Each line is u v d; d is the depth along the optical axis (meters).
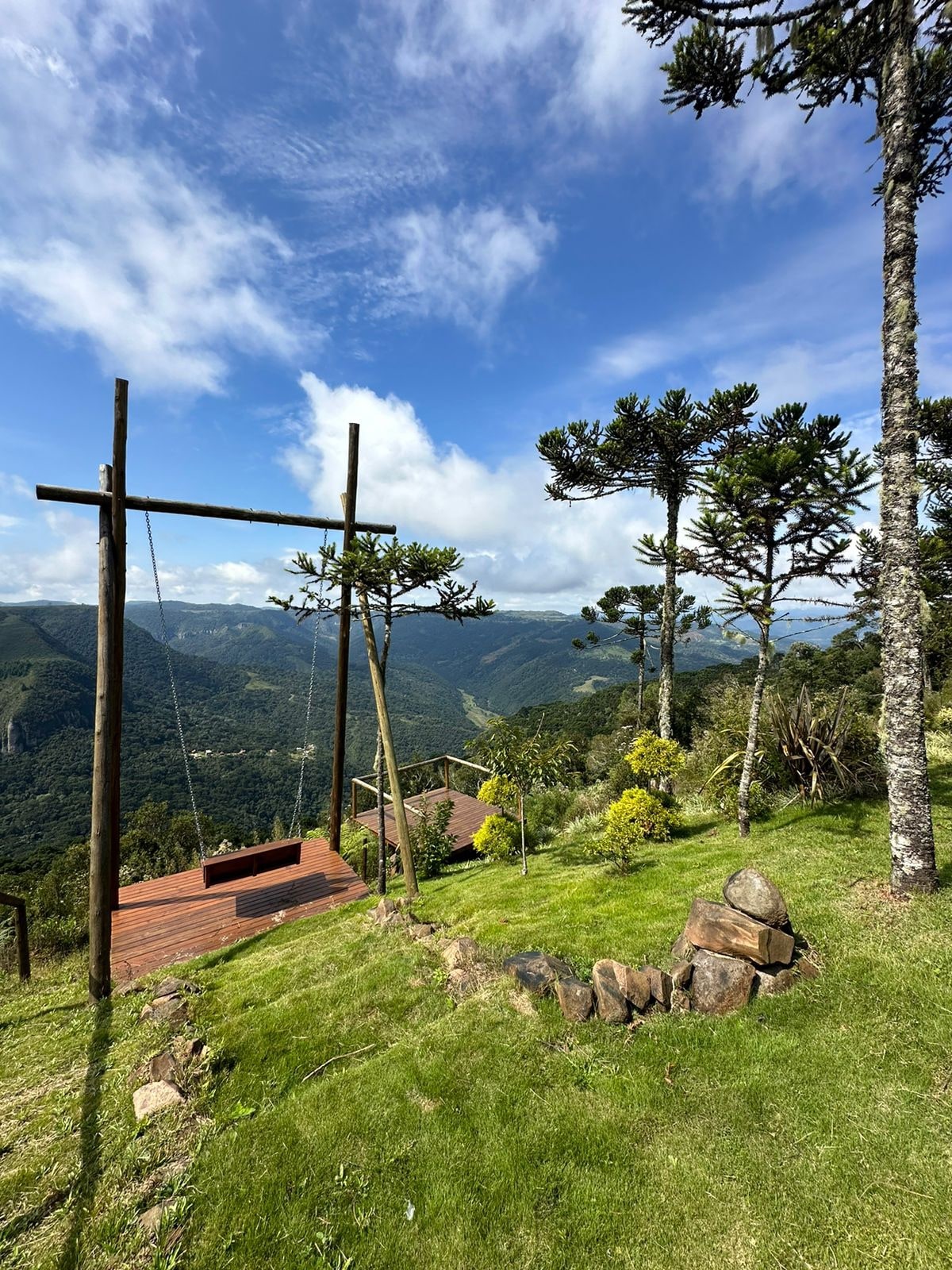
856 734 7.44
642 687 14.47
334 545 7.27
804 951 3.90
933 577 9.20
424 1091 3.11
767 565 6.27
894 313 4.38
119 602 6.96
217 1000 4.65
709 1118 2.73
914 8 4.21
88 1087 3.60
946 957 3.57
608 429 9.34
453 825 11.05
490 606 7.95
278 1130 2.90
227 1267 2.19
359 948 5.35
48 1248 2.35
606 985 3.71
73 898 11.24
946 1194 2.21
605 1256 2.15
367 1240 2.27
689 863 5.99
